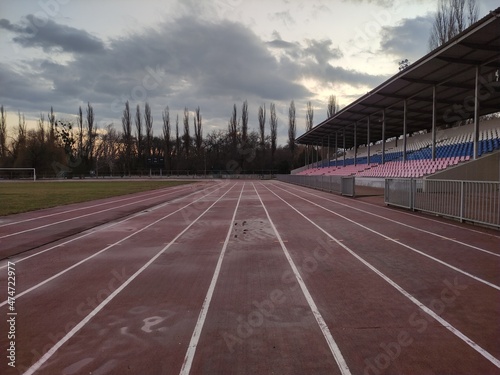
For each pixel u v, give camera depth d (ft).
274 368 9.96
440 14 96.12
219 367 10.06
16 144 243.81
